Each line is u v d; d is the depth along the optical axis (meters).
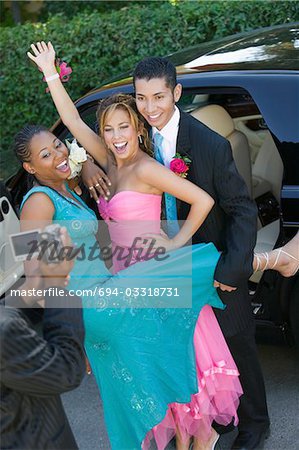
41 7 9.25
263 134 4.85
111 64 6.85
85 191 3.49
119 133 3.01
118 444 3.19
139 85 3.03
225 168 3.06
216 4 6.50
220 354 3.19
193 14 6.51
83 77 6.86
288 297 3.76
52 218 3.06
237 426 3.56
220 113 4.20
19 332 2.07
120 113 3.01
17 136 3.07
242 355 3.39
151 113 3.05
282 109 3.70
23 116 7.16
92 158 3.37
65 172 3.11
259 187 4.60
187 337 3.10
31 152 3.05
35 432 2.16
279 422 3.71
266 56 3.98
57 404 2.25
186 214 3.19
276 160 4.59
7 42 6.97
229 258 3.05
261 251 3.98
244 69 3.86
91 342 3.08
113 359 3.06
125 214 3.09
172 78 3.04
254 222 3.09
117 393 3.10
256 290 3.79
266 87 3.74
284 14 6.35
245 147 4.27
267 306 3.81
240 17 6.41
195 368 3.10
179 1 6.98
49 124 7.11
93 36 6.77
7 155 5.09
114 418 3.17
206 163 3.07
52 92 3.41
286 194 3.67
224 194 3.09
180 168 3.01
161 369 3.07
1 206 3.86
